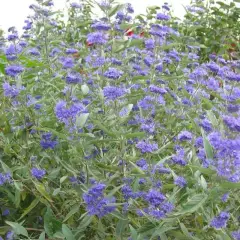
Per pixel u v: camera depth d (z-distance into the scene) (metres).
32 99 3.54
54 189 3.08
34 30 5.39
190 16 6.89
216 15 8.01
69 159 3.23
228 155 2.53
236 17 8.00
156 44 4.39
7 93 3.34
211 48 7.68
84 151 3.06
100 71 3.88
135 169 2.93
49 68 4.30
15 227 2.61
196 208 2.43
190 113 3.89
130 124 3.63
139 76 4.03
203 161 2.89
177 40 5.60
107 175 3.11
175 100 4.06
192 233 2.84
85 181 3.05
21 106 3.40
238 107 3.06
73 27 6.17
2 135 3.22
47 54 4.80
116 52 4.18
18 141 3.33
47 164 3.31
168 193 3.02
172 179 3.15
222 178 2.53
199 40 7.76
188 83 4.23
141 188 3.08
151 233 2.60
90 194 2.66
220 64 5.07
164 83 4.07
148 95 3.75
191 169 2.78
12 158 3.35
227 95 3.44
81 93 3.74
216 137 2.53
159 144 3.55
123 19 4.85
